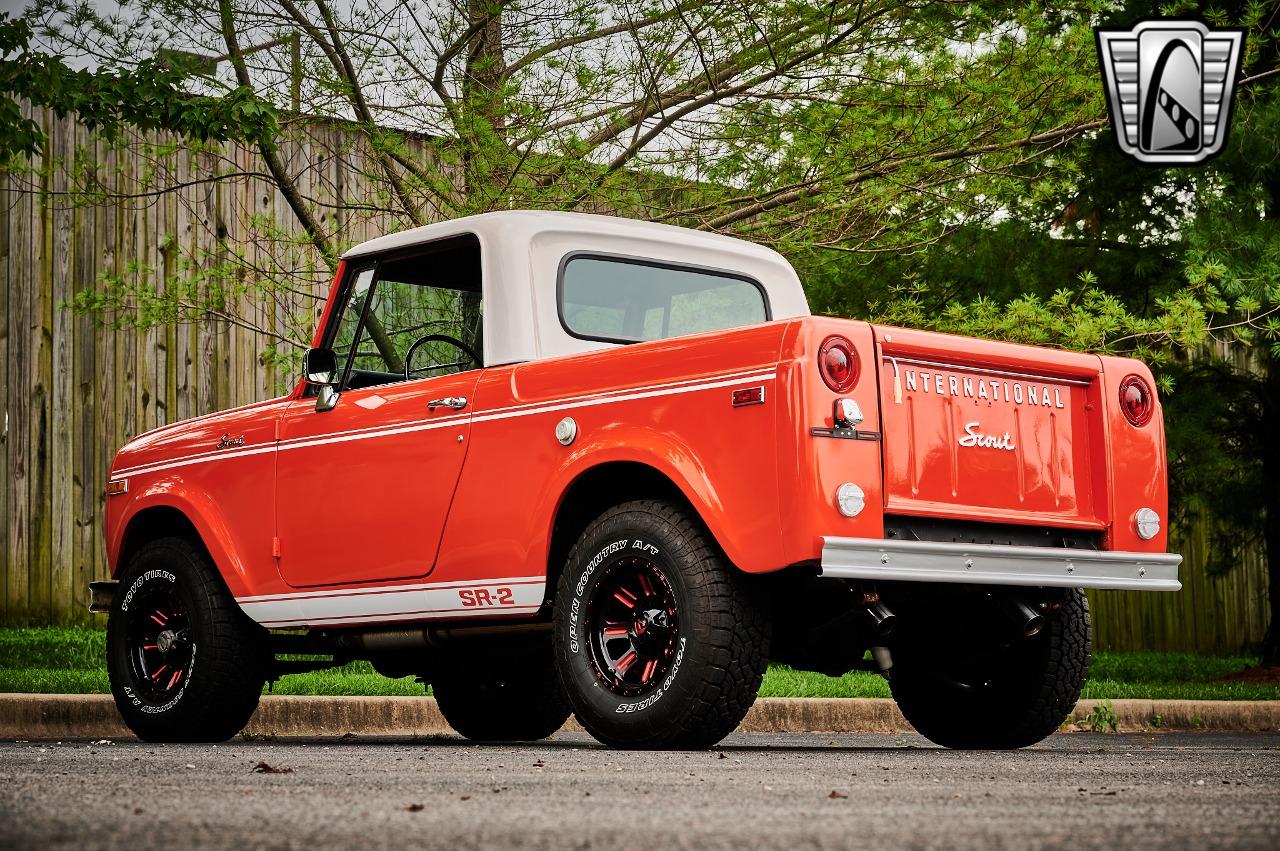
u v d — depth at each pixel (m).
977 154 9.69
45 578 11.25
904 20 9.66
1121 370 5.50
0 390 11.22
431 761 4.46
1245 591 15.95
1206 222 11.12
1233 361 13.69
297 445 6.18
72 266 11.36
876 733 8.05
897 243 10.01
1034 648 5.67
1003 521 5.08
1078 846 2.50
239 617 6.40
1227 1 11.36
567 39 9.73
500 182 9.41
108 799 3.17
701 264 6.54
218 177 10.11
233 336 11.79
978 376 5.12
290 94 9.55
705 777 3.82
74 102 8.31
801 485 4.61
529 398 5.40
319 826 2.72
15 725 7.03
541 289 5.88
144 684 6.57
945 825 2.79
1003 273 11.93
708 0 9.47
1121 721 8.55
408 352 6.13
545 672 6.96
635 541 5.03
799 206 9.81
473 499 5.52
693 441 4.88
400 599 5.75
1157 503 5.49
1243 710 8.69
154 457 6.79
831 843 2.52
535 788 3.47
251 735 7.30
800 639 5.30
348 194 11.24
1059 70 9.47
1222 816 2.98
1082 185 11.77
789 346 4.70
